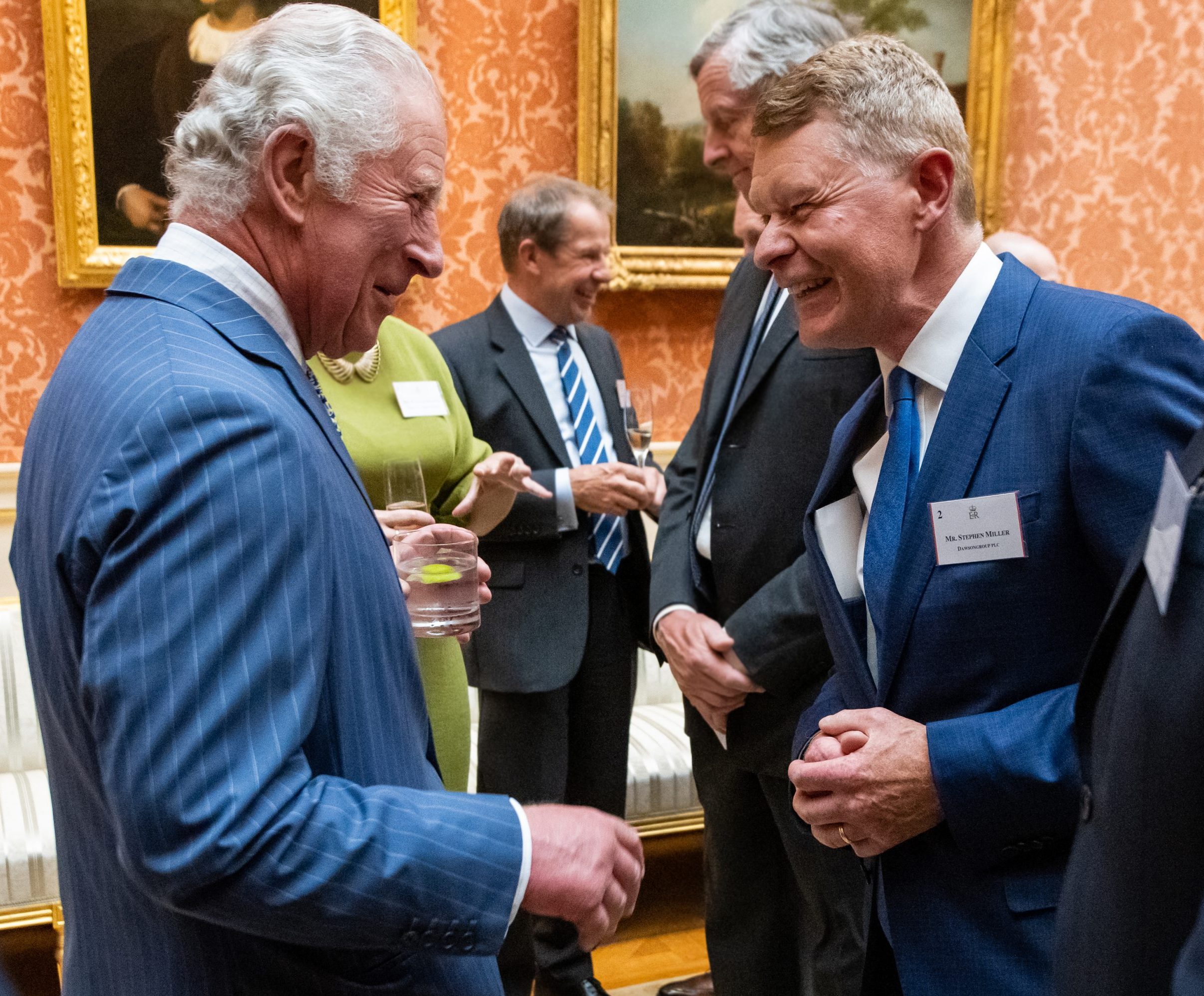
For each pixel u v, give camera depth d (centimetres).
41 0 350
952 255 136
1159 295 514
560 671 296
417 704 120
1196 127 506
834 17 216
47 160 365
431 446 264
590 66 412
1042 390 126
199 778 89
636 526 319
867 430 153
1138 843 79
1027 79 482
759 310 228
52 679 105
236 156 111
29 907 293
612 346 346
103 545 92
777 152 137
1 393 369
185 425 94
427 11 401
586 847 105
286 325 117
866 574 139
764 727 207
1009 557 126
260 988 104
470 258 418
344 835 94
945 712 134
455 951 99
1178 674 75
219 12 368
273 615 94
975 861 127
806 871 205
